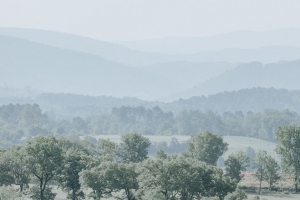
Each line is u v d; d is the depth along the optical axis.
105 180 176.25
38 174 188.38
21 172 190.00
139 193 168.12
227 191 175.00
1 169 186.75
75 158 191.50
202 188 173.62
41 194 183.62
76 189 188.00
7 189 147.12
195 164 177.12
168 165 169.62
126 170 178.25
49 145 183.38
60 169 184.12
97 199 176.50
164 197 163.88
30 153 180.88
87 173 175.88
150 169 170.25
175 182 167.75
